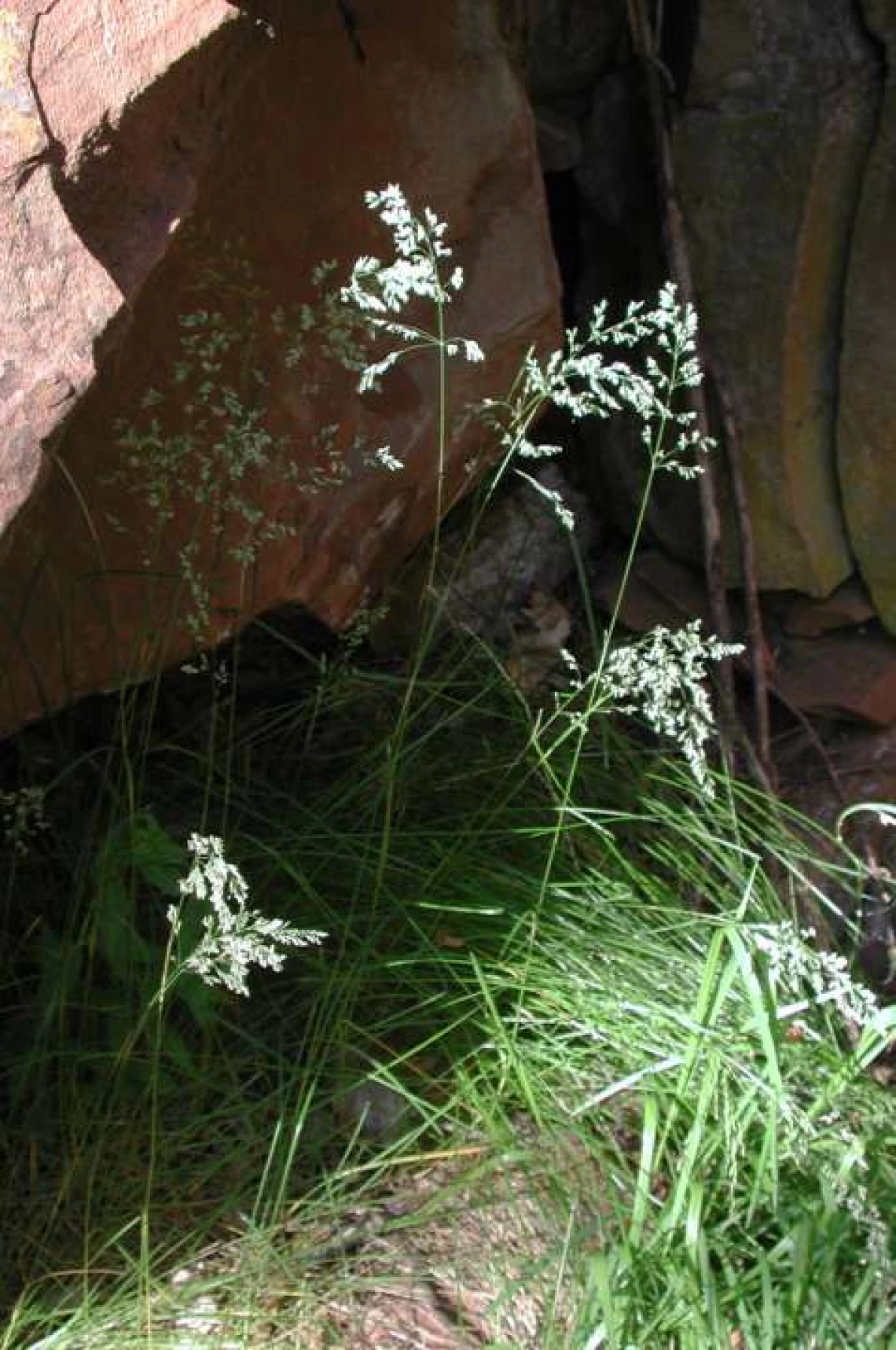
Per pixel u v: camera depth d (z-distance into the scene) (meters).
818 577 4.02
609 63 3.94
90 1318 2.52
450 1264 2.68
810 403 3.92
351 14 3.13
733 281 3.86
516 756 3.51
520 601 4.01
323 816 3.27
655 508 4.07
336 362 3.14
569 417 4.19
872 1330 2.47
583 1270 2.58
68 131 2.23
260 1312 2.56
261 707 3.58
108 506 2.86
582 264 4.18
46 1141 2.80
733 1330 2.56
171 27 2.31
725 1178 2.71
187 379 2.92
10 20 2.25
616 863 3.43
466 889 3.19
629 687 3.00
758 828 3.71
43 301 2.16
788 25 3.71
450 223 3.29
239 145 2.91
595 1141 2.79
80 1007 2.85
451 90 3.25
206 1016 2.83
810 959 2.74
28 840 3.15
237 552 2.89
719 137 3.79
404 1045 3.03
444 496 3.47
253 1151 2.84
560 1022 3.02
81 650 2.88
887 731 4.16
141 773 3.04
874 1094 2.97
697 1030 2.67
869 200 3.75
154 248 2.31
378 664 3.75
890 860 4.04
